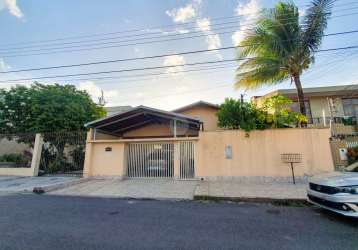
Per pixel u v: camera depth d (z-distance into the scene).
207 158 10.06
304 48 11.40
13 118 12.98
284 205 6.30
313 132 9.49
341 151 9.52
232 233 4.07
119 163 10.89
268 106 10.49
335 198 4.56
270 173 9.48
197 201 6.76
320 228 4.35
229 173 9.77
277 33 11.56
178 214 5.34
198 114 15.47
